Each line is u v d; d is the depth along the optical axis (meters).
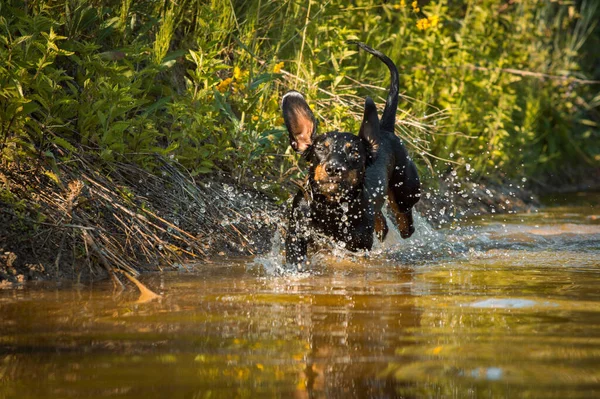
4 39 8.38
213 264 8.77
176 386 4.47
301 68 12.60
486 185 16.23
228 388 4.44
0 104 8.62
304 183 9.38
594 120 23.86
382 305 6.59
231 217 10.15
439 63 15.68
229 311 6.34
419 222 12.09
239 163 11.10
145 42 10.75
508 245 10.53
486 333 5.62
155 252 8.70
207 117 10.26
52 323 5.90
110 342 5.36
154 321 5.98
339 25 14.13
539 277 8.02
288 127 9.16
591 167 22.05
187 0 11.82
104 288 7.33
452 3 18.00
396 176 10.79
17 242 7.90
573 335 5.56
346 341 5.41
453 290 7.29
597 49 24.31
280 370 4.77
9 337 5.48
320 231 9.30
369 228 9.37
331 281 7.79
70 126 9.47
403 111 13.09
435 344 5.33
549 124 20.64
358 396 4.33
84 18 9.73
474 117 16.31
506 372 4.73
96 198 8.75
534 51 20.22
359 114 12.90
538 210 15.59
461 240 11.10
